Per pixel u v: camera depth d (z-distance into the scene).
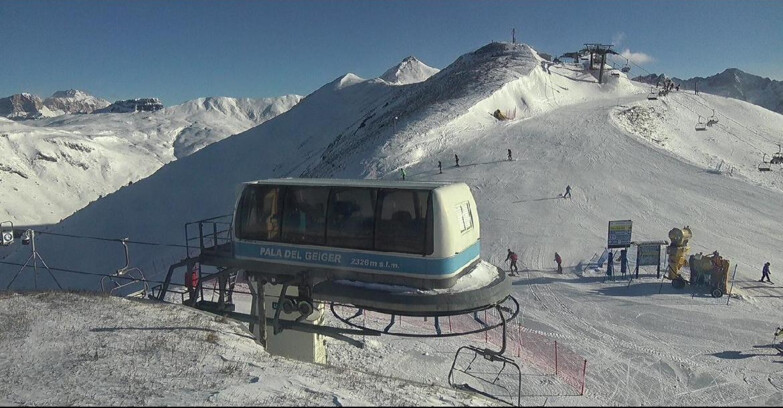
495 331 19.52
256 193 12.41
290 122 117.25
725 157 56.59
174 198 81.81
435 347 17.64
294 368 10.14
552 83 87.31
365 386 9.53
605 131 53.25
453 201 11.17
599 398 14.03
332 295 11.30
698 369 15.89
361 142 75.62
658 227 31.97
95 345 10.46
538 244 30.11
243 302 22.33
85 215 81.50
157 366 9.32
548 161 45.31
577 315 21.05
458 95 76.25
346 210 11.48
